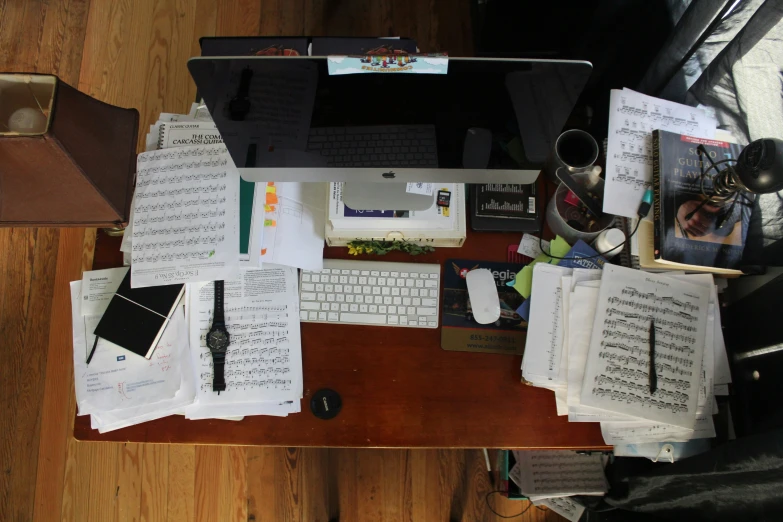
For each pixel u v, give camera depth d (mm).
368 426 1241
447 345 1295
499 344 1294
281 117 999
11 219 1205
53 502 1903
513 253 1353
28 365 1988
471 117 1007
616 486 1533
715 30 1200
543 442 1244
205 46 1270
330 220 1256
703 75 1332
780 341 1152
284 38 1271
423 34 2340
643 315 1236
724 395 1275
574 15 1569
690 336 1235
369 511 1937
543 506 1947
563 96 957
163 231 1244
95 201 1190
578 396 1204
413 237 1305
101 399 1191
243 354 1250
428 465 1970
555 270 1290
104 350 1221
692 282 1267
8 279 2041
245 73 898
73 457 1928
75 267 2064
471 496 1953
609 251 1287
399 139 1054
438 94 947
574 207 1340
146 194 1262
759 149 1062
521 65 878
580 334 1234
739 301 1292
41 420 1951
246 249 1237
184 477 1939
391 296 1317
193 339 1254
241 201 1257
